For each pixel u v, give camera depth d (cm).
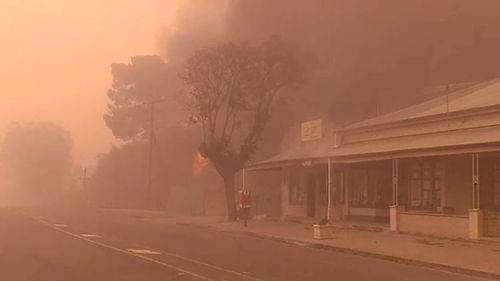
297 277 1303
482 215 2155
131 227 2961
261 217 3666
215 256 1689
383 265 1622
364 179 3047
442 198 2569
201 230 2867
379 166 2936
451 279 1377
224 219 3650
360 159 2736
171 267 1409
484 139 2202
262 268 1445
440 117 2597
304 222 3231
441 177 2586
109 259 1555
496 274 1412
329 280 1273
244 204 3003
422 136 2683
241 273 1340
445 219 2302
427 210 2641
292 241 2273
